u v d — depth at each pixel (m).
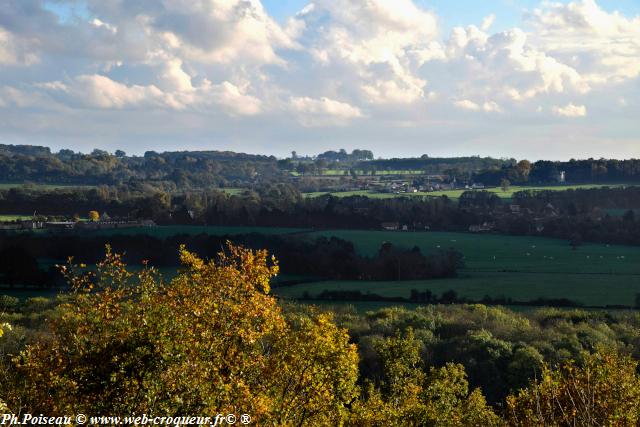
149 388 15.25
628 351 46.19
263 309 19.75
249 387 17.80
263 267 20.95
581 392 17.20
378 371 45.94
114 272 21.34
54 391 17.36
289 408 18.97
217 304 19.05
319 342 20.25
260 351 20.23
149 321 17.28
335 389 20.98
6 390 17.72
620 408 19.19
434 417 28.52
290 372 19.72
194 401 15.57
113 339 17.02
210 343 17.64
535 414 19.95
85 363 16.88
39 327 44.25
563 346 47.69
